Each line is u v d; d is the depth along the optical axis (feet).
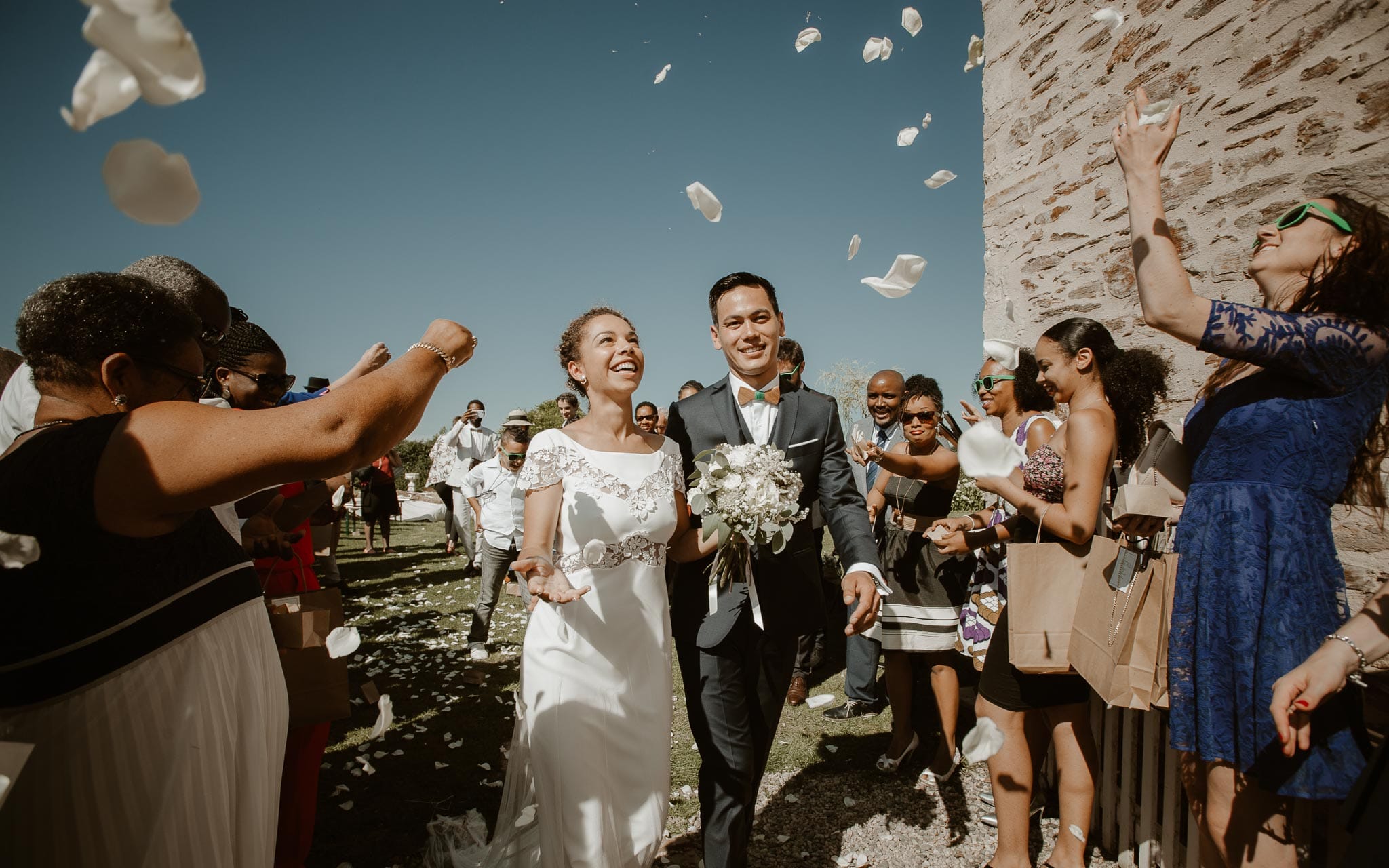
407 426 4.14
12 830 3.59
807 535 8.42
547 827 6.60
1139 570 6.71
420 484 90.17
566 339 7.99
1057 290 14.32
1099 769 9.82
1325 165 9.14
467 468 31.81
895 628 11.56
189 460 3.48
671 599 8.23
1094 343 8.46
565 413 25.30
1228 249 10.59
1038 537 8.23
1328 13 9.11
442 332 4.49
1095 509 7.43
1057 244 14.33
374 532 51.62
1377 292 5.12
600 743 6.73
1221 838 5.70
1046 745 9.90
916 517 11.78
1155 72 11.91
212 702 4.32
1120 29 12.71
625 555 7.10
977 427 4.29
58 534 3.58
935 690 11.60
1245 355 5.32
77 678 3.70
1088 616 7.18
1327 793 5.04
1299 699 4.64
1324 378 5.24
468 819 9.53
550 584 6.07
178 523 3.99
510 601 25.27
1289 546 5.34
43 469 3.56
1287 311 5.74
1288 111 9.66
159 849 3.89
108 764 3.75
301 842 7.70
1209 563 5.69
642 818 6.95
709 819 7.37
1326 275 5.34
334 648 6.08
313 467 3.67
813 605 8.09
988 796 10.87
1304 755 5.10
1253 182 10.17
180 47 2.05
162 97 2.11
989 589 10.61
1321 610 5.29
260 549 7.87
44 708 3.65
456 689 15.74
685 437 8.63
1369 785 4.29
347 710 7.55
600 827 6.53
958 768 11.85
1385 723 6.20
